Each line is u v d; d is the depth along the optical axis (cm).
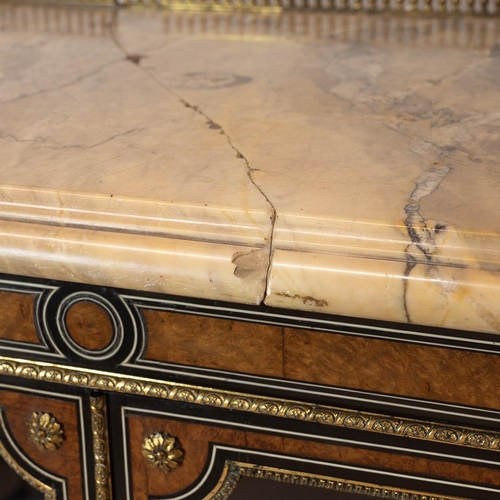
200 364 83
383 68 116
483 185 79
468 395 78
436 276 70
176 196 78
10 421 94
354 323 77
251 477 89
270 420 85
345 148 89
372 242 72
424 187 79
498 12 137
